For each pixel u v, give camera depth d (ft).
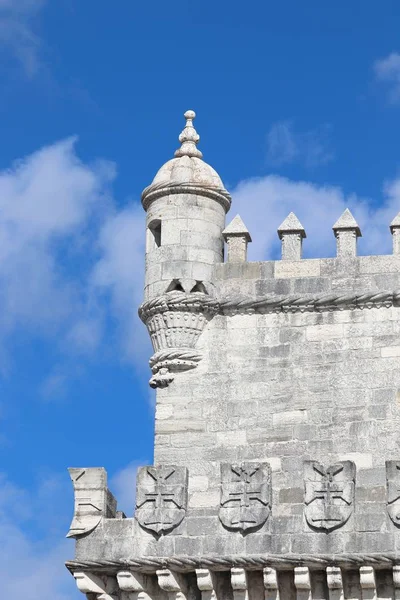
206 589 161.27
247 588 160.97
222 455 170.09
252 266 176.14
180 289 176.35
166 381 173.47
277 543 159.53
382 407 168.25
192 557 160.45
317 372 171.01
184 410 172.24
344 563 157.48
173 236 178.09
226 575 163.22
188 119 185.78
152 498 163.43
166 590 162.30
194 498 163.84
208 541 161.27
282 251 176.55
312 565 158.40
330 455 167.73
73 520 163.94
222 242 180.04
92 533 163.32
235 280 176.04
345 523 158.51
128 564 161.48
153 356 174.70
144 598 163.12
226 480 162.30
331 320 172.55
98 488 164.76
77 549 163.02
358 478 166.20
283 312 173.88
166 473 164.04
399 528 157.28
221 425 171.12
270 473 162.50
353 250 174.91
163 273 176.76
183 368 173.58
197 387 172.96
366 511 158.81
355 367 170.30
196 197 179.32
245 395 171.83
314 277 174.40
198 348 174.50
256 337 173.58
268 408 170.81
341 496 159.22
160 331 175.22
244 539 160.35
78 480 165.17
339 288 173.47
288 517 160.35
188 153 183.32
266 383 171.73
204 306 174.70
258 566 159.33
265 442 169.58
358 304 172.04
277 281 175.01
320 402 169.78
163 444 171.32
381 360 169.89
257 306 174.29
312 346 171.94
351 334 171.42
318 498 159.74
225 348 173.88
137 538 162.61
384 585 159.02
